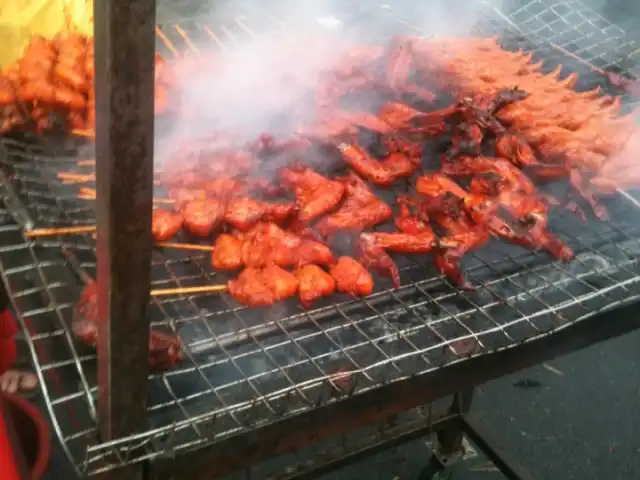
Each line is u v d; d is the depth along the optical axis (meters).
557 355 0.75
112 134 0.45
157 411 0.62
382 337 0.66
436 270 0.79
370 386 0.63
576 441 1.20
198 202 0.79
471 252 0.82
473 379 0.71
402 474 1.12
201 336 0.69
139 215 0.49
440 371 0.68
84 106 0.94
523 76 1.12
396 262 0.80
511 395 1.27
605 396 1.27
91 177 0.83
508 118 0.99
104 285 0.51
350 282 0.73
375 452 1.00
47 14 1.10
